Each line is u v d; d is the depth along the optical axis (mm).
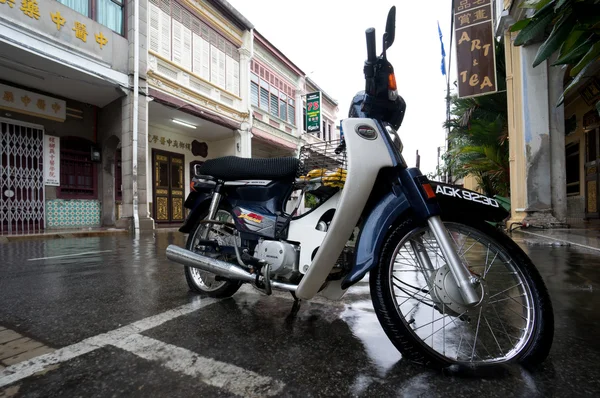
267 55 14336
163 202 11430
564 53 1905
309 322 1845
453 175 9883
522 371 1281
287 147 15758
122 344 1550
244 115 12195
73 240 6406
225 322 1845
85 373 1283
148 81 8766
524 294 1396
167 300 2275
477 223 1474
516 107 6980
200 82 10492
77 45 7203
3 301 2250
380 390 1153
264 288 1803
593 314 1894
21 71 7188
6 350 1493
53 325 1803
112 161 9562
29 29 6414
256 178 2119
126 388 1179
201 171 2391
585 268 3002
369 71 1575
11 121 7641
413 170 1461
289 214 2000
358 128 1538
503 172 8023
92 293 2449
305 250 1774
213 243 2172
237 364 1350
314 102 16406
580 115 8977
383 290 1371
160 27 9320
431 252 1547
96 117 9406
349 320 1876
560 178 6379
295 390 1158
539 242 4516
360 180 1466
